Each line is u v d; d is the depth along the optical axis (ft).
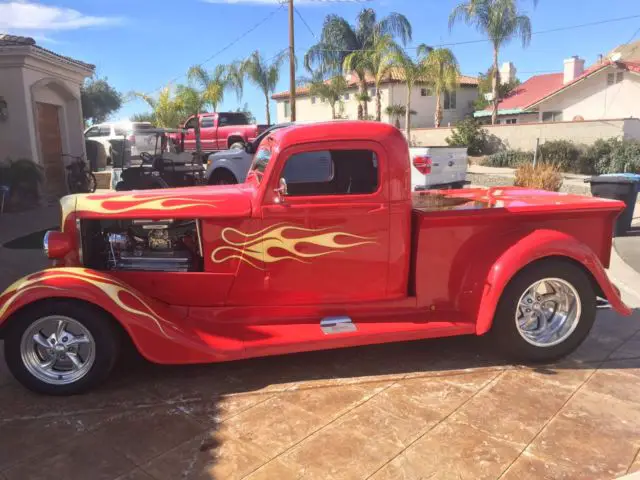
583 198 15.01
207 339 12.30
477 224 13.30
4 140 38.55
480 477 9.18
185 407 11.50
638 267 22.80
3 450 9.99
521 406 11.44
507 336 13.17
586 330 13.41
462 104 122.01
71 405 11.57
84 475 9.31
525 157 73.41
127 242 13.75
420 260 13.30
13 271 21.43
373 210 12.85
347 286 13.25
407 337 12.95
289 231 12.75
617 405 11.49
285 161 12.54
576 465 9.48
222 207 12.69
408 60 83.82
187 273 13.00
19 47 36.55
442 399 11.75
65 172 45.55
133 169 36.83
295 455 9.80
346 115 121.49
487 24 93.50
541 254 12.67
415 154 35.70
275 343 12.37
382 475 9.23
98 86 135.95
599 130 74.23
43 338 11.81
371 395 11.95
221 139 72.33
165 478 9.22
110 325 11.80
